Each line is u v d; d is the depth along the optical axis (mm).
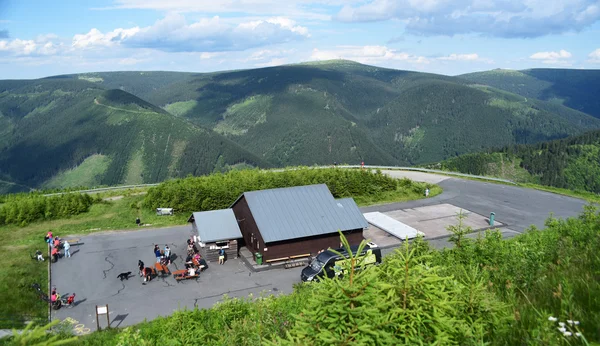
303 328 4234
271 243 30734
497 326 4824
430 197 50906
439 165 164875
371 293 4234
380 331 3953
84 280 28766
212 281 28422
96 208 44219
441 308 4539
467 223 40312
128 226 39906
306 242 31766
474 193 53281
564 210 45125
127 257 32781
